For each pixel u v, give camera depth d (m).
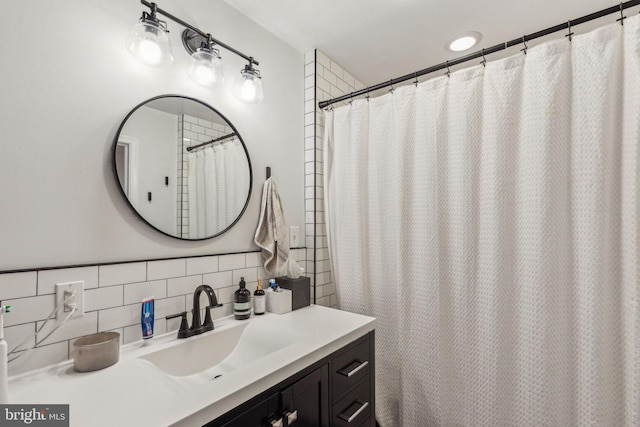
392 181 1.67
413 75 1.57
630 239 1.06
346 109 1.81
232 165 1.45
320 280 1.88
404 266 1.57
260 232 1.55
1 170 0.84
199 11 1.34
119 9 1.09
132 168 1.10
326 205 1.89
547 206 1.20
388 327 1.67
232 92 1.47
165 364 1.05
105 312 1.02
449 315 1.45
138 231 1.12
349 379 1.21
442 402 1.43
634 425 1.04
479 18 1.60
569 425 1.17
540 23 1.64
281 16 1.57
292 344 1.08
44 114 0.92
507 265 1.30
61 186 0.95
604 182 1.10
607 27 1.11
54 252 0.93
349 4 1.49
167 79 1.22
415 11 1.54
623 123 1.10
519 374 1.27
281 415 0.90
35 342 0.88
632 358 1.05
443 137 1.46
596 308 1.11
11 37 0.87
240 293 1.38
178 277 1.22
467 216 1.39
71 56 0.97
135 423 0.66
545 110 1.20
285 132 1.76
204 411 0.72
